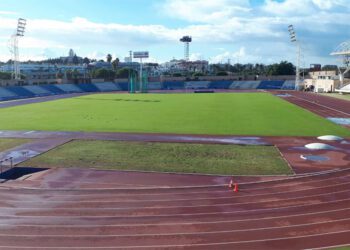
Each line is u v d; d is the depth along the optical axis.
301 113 52.53
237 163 24.47
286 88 124.69
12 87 92.12
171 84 133.62
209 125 41.25
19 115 50.66
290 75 147.38
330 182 20.12
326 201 17.23
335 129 38.34
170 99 80.19
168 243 13.40
